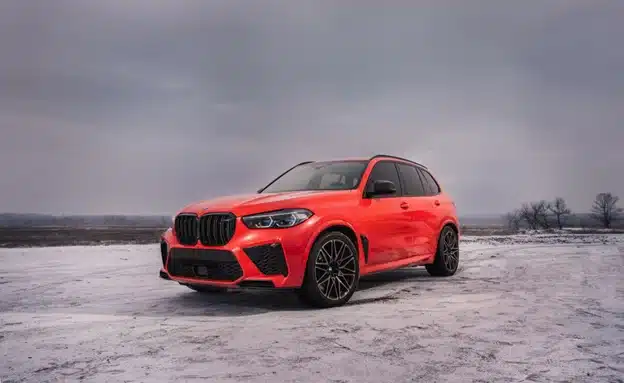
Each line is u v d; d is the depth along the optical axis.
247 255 4.59
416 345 3.41
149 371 2.91
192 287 5.93
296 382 2.70
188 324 4.15
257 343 3.50
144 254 12.13
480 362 3.02
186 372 2.88
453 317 4.31
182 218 5.08
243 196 5.27
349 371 2.87
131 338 3.70
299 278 4.69
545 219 76.06
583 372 2.83
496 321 4.14
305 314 4.53
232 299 5.44
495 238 20.22
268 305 5.04
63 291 6.16
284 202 4.87
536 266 8.41
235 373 2.85
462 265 8.60
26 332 3.93
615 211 77.06
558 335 3.66
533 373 2.81
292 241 4.65
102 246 15.96
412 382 2.69
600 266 8.40
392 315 4.42
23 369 2.99
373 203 5.71
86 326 4.13
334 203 5.19
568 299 5.17
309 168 6.50
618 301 5.04
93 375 2.86
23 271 8.42
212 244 4.78
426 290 5.88
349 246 5.12
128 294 5.89
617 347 3.34
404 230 6.17
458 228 7.53
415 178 6.88
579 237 21.38
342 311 4.65
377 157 6.35
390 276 7.22
